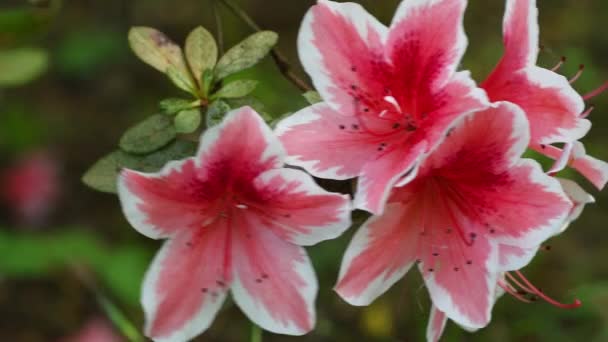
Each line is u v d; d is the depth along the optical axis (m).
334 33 0.66
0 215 1.09
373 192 0.65
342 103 0.66
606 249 1.04
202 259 0.67
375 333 0.93
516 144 0.65
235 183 0.66
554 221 0.66
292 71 0.70
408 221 0.66
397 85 0.66
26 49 0.73
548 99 0.66
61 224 1.09
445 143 0.65
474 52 1.14
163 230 0.66
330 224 0.66
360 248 0.66
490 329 0.92
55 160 1.13
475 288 0.67
